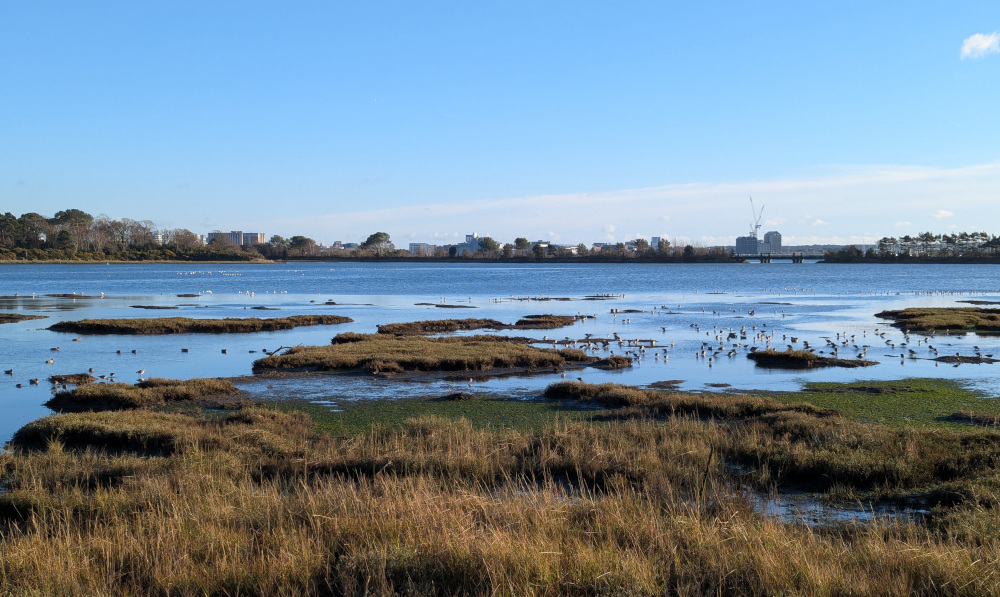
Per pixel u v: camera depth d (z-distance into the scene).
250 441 18.03
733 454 16.17
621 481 13.60
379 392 28.28
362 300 89.88
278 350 40.00
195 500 12.08
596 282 144.00
